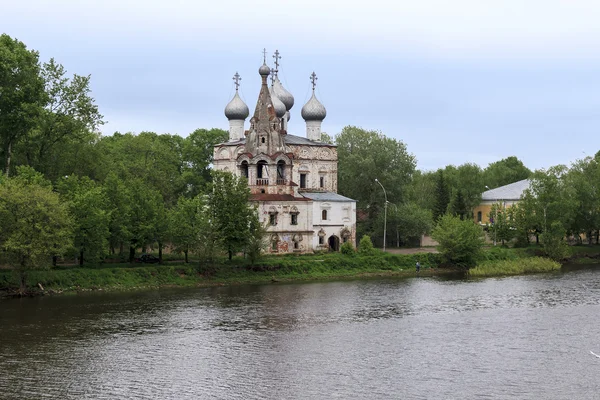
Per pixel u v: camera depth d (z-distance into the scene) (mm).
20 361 68750
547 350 72688
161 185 164875
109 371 65625
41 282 105000
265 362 68625
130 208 115438
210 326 84000
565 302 100188
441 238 139125
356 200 155375
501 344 75312
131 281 111812
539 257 145000
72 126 121250
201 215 118500
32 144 120125
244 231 120625
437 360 69125
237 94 162125
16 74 113938
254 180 139375
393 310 94438
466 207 189125
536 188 157000
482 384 61625
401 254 139625
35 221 98188
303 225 139375
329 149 158625
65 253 107062
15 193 98000
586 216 161500
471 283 120625
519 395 58875
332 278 126562
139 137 181250
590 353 71438
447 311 93688
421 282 121875
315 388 60688
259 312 92688
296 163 154125
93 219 107312
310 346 74625
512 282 121750
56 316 89000
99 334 79625
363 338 78125
